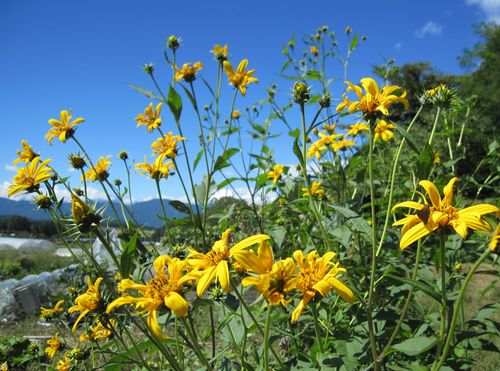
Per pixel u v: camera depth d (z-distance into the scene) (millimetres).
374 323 2490
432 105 2338
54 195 2590
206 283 1669
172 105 2994
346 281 2436
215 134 3332
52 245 13461
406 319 2590
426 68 20594
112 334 3150
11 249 12789
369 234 2051
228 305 2357
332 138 4418
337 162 4316
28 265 11555
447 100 2217
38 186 2637
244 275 2018
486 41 23875
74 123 3176
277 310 2385
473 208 1570
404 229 1659
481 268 5410
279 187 4836
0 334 6668
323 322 2617
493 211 1537
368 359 2170
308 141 5230
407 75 20969
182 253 3166
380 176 4527
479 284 5652
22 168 2615
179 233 4164
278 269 1581
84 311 2176
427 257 3395
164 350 1922
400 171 4289
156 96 2965
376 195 4367
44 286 7750
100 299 2193
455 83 22375
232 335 2240
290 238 3631
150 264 2506
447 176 3672
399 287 2543
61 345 4125
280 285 1584
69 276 6383
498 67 21219
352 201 3326
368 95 2143
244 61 3631
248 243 1699
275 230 3184
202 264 1809
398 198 3844
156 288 1691
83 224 1938
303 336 2990
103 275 2135
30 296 7484
